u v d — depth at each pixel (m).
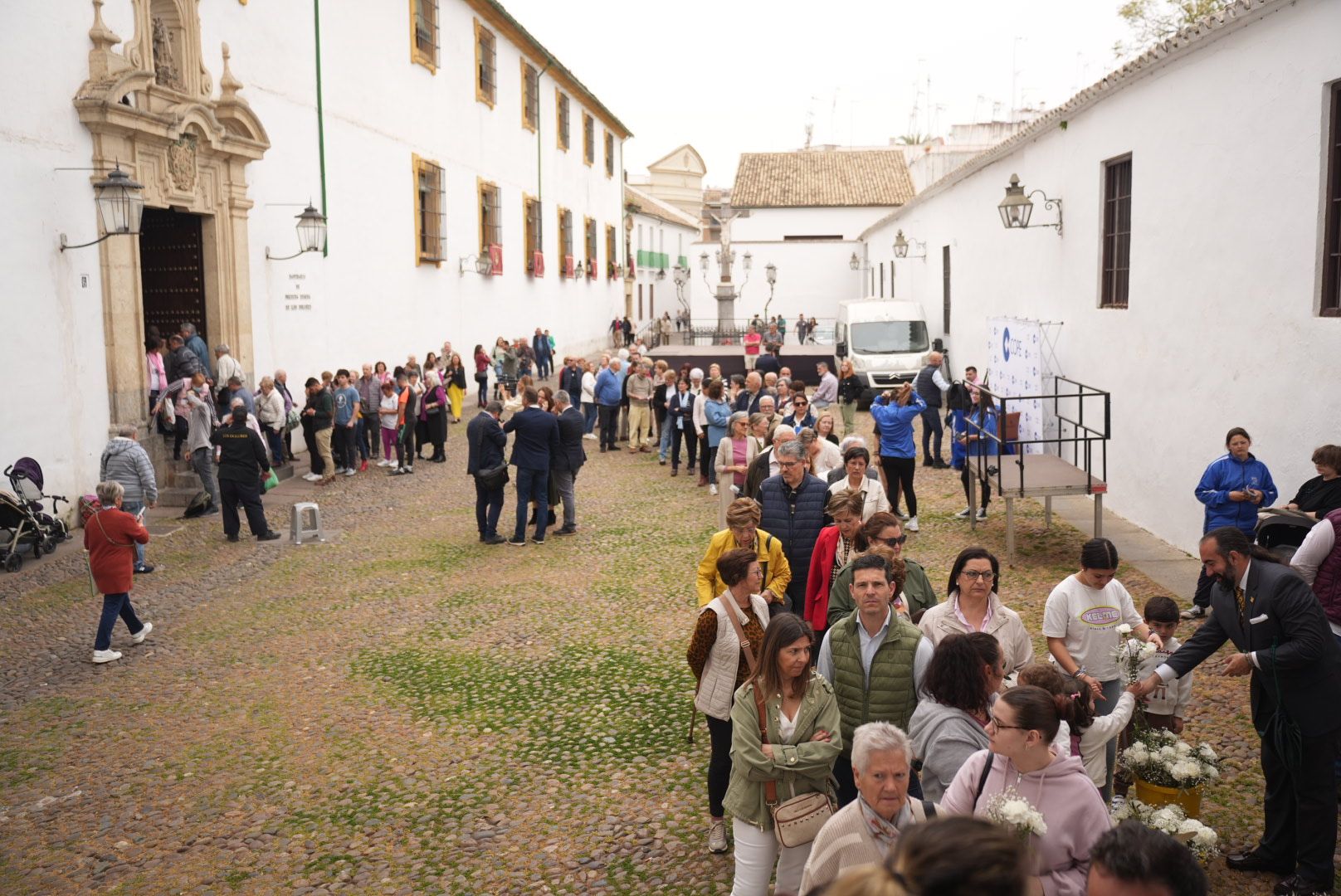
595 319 43.94
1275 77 9.11
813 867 3.63
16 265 12.19
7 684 8.38
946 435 20.98
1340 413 8.30
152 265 16.78
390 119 23.17
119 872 5.58
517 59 32.53
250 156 17.03
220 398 15.65
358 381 19.20
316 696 8.00
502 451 12.92
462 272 28.03
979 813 3.61
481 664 8.62
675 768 6.57
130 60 14.06
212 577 11.48
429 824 5.98
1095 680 5.45
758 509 6.70
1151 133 11.62
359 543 13.05
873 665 4.83
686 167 76.75
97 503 8.93
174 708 7.83
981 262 20.23
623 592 10.61
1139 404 12.07
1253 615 4.79
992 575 5.13
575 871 5.41
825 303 48.22
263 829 5.99
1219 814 5.57
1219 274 10.16
